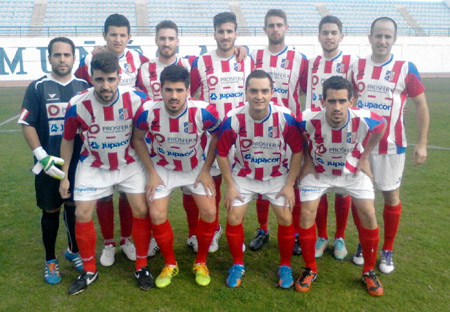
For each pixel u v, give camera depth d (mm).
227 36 3523
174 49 3643
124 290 2969
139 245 3051
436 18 31531
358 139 2826
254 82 2660
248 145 2932
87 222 2961
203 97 3736
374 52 3195
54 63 2898
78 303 2809
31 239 3816
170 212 4500
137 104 2893
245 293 2906
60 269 3285
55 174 2809
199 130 2943
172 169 3113
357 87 3340
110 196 3273
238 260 3098
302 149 2973
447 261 3295
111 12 27812
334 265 3305
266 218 3674
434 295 2840
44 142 3031
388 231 3234
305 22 29375
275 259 3432
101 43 22219
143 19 27469
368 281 2916
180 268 3287
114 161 2969
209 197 3055
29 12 26938
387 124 3180
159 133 2922
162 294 2908
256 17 29188
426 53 25422
